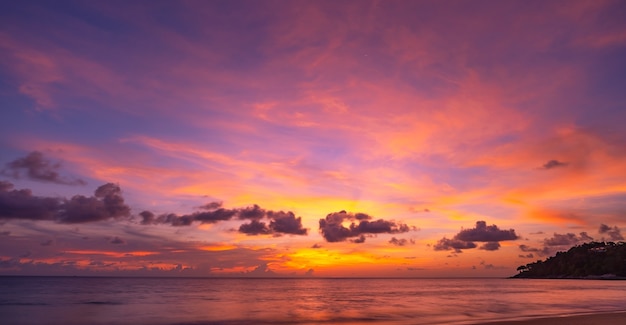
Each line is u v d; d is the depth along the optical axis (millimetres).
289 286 149000
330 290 111938
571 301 61625
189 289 112312
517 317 38375
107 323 36938
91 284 152375
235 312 46688
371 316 41375
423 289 119938
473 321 35094
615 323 30312
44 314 44188
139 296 77125
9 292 88500
